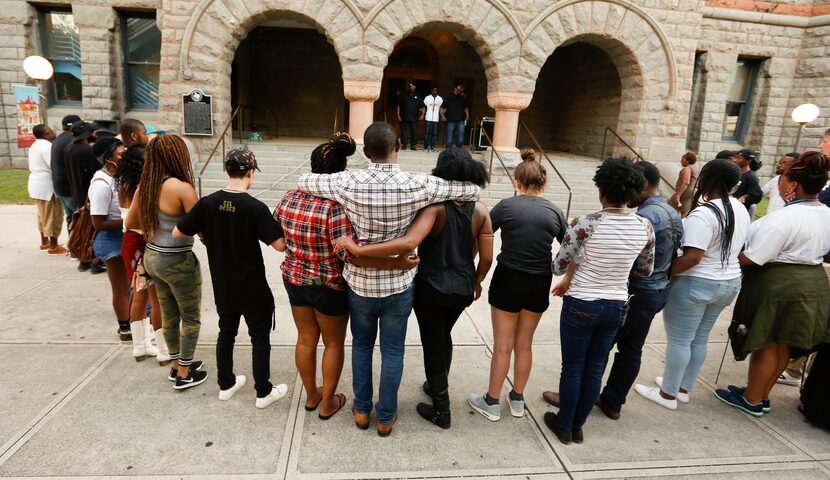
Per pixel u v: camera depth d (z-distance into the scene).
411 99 12.03
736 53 13.12
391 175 2.26
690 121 13.70
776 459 2.64
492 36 10.41
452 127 11.96
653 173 2.81
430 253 2.49
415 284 2.56
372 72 10.21
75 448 2.42
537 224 2.59
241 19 9.80
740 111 14.25
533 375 3.46
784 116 13.82
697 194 2.96
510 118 10.94
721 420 3.01
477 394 3.09
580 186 10.70
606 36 10.82
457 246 2.47
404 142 12.47
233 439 2.57
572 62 15.51
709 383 3.49
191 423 2.68
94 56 11.80
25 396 2.86
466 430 2.76
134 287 3.17
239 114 12.35
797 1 13.04
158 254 2.74
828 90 12.98
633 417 3.00
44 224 5.83
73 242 3.76
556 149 16.67
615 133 11.46
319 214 2.38
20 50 12.10
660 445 2.71
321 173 2.47
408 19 10.12
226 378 2.89
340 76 15.62
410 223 2.34
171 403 2.87
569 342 2.57
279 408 2.88
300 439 2.60
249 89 15.02
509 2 10.27
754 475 2.51
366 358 2.60
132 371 3.21
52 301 4.37
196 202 2.72
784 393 3.42
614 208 2.42
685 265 2.78
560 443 2.68
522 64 10.59
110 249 3.44
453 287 2.48
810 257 2.81
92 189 3.37
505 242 2.67
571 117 15.59
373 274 2.36
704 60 13.05
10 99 12.38
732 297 2.88
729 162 2.83
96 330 3.81
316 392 2.87
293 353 3.60
